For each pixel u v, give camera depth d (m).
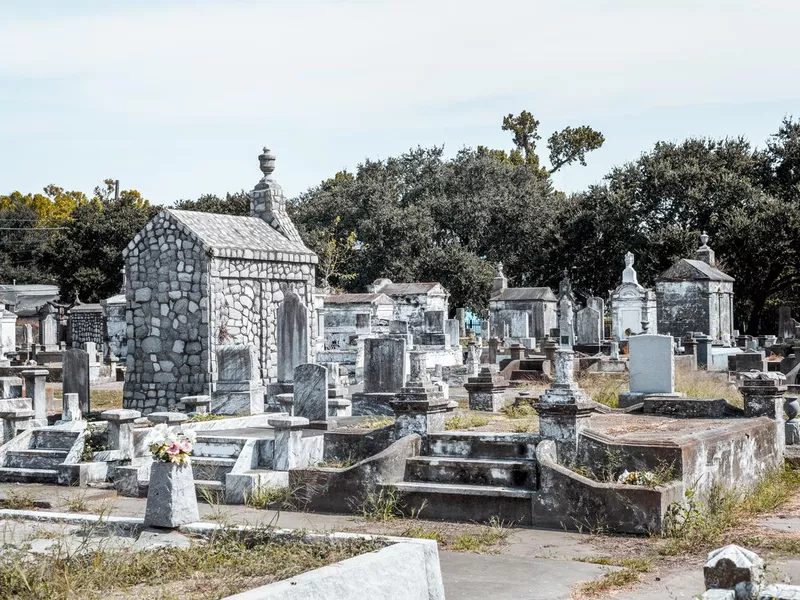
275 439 14.57
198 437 15.33
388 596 7.12
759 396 16.70
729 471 13.76
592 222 72.56
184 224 25.22
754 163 73.69
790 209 63.12
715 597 6.21
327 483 13.12
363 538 8.54
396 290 62.44
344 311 56.47
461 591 8.85
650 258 68.38
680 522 11.45
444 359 40.78
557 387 12.66
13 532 9.66
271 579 7.53
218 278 25.25
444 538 11.29
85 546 8.85
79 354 22.94
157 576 7.88
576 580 9.26
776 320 71.75
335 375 23.97
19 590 7.54
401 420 13.75
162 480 9.86
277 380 25.39
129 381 25.80
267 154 29.38
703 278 48.62
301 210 85.56
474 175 89.81
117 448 16.05
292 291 27.66
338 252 77.56
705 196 69.44
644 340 19.42
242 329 25.95
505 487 12.38
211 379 24.88
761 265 65.38
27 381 22.03
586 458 12.42
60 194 140.00
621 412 18.08
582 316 53.00
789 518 12.53
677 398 17.75
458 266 78.50
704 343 38.56
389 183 89.06
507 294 63.00
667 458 12.01
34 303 90.12
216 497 14.15
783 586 6.42
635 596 8.74
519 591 8.85
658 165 71.38
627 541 11.05
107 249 77.06
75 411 18.67
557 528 11.73
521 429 14.34
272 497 13.58
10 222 110.81
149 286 25.62
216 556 8.44
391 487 12.72
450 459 12.98
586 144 112.31
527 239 84.81
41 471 16.19
